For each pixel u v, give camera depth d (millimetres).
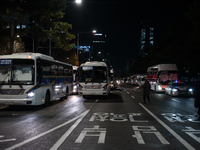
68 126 7258
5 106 13289
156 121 8242
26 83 11273
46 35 20156
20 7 15297
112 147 4965
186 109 11914
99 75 17891
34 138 5734
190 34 27062
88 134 6164
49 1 16219
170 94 21891
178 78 26719
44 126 7266
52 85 14219
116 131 6555
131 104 14180
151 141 5480
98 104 14141
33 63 11500
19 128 6965
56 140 5539
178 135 6102
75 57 52125
